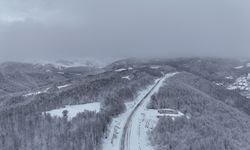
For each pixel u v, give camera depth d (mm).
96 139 117625
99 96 171125
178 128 134375
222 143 129000
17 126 132625
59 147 113312
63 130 123625
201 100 195125
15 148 118750
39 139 120562
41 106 167500
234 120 182875
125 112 161875
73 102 167000
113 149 116438
